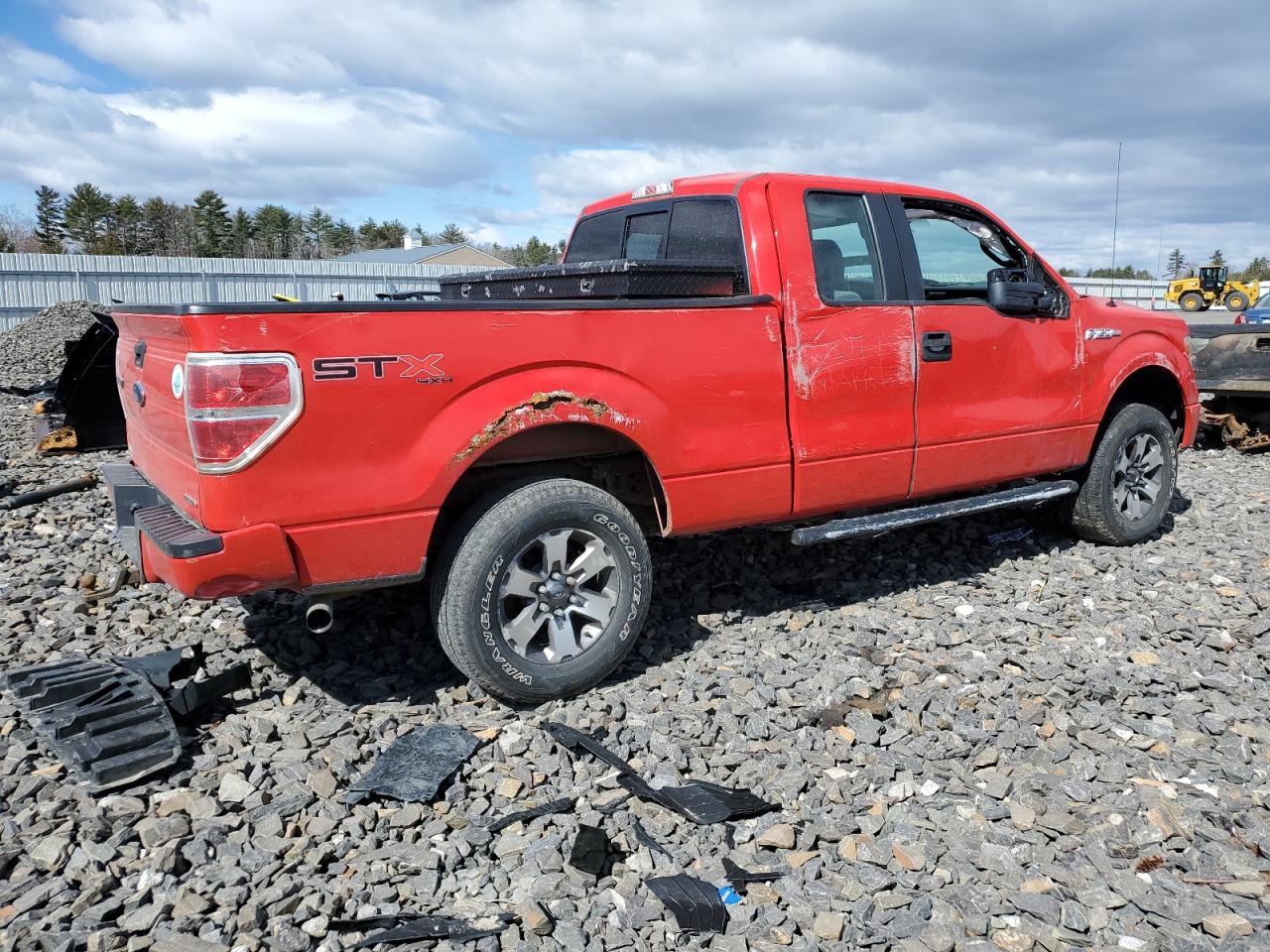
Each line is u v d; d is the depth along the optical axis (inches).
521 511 142.6
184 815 116.1
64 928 97.0
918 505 210.2
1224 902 102.6
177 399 130.4
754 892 105.1
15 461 324.2
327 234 4569.4
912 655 165.0
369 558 135.1
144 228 3661.4
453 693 151.3
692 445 160.1
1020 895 104.0
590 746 134.2
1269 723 142.6
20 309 858.1
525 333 142.0
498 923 99.3
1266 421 366.6
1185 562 218.8
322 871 108.3
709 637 176.6
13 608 182.2
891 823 118.4
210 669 157.2
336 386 128.4
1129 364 225.0
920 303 186.2
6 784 123.0
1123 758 132.5
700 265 162.6
